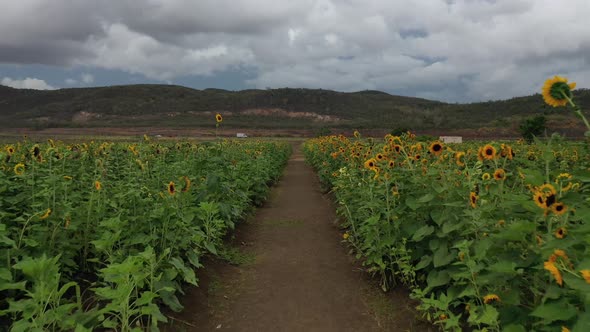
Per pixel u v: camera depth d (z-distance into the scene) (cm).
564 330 209
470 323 350
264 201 1198
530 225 260
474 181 402
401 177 538
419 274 490
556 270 216
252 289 529
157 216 440
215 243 629
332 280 554
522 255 304
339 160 1265
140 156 716
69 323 284
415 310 440
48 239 422
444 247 409
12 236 414
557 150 686
